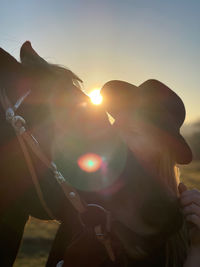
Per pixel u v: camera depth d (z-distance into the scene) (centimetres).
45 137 141
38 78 149
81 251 141
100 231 137
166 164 172
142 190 130
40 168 143
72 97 143
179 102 183
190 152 169
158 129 171
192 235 166
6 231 156
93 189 131
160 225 129
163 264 159
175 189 173
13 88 149
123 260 147
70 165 134
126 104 178
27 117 144
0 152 148
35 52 157
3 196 151
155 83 179
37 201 153
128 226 131
